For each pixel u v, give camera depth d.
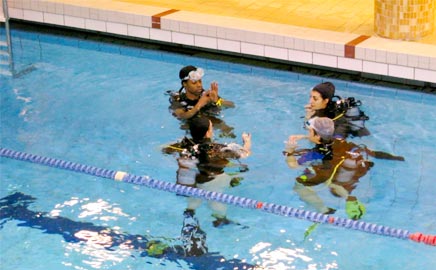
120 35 9.25
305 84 7.98
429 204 5.82
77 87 8.02
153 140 6.83
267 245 5.43
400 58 7.77
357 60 8.00
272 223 5.67
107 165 6.50
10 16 9.67
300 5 9.37
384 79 8.02
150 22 8.94
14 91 7.95
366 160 6.35
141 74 8.33
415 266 5.21
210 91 7.14
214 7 9.35
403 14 8.02
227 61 8.59
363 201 5.85
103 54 8.91
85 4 9.34
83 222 5.73
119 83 8.09
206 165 6.32
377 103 7.53
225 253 5.34
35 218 5.79
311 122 6.37
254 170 6.25
